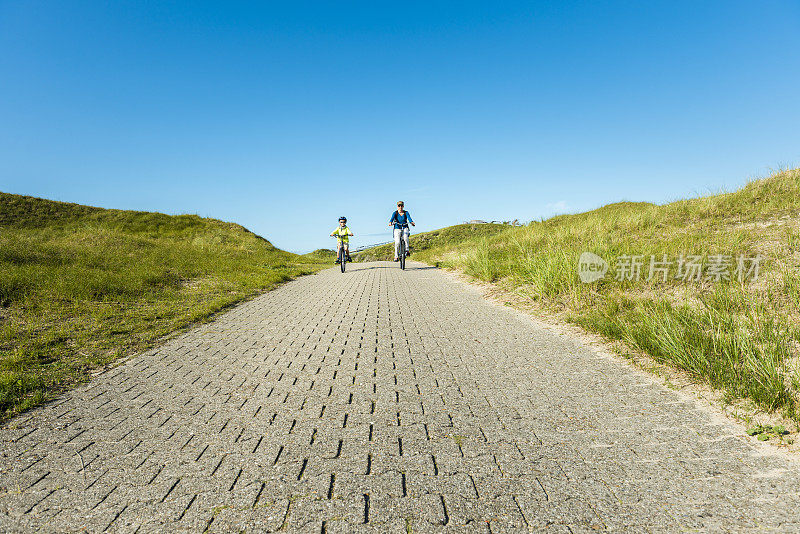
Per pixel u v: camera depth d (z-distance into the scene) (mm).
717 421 3113
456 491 2338
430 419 3219
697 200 13352
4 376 4043
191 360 4758
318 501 2250
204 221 32312
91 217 30672
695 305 5625
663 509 2180
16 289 7926
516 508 2203
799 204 10086
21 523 2123
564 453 2727
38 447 2883
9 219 27641
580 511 2178
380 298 8828
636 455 2688
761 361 3768
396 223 15359
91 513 2191
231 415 3332
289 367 4473
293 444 2859
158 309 7516
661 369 4180
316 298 9109
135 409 3475
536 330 5840
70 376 4270
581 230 12617
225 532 2025
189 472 2549
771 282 5965
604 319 5699
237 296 9148
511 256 11172
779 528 2014
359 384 3955
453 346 5152
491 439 2908
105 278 9211
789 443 2756
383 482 2418
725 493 2291
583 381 3951
